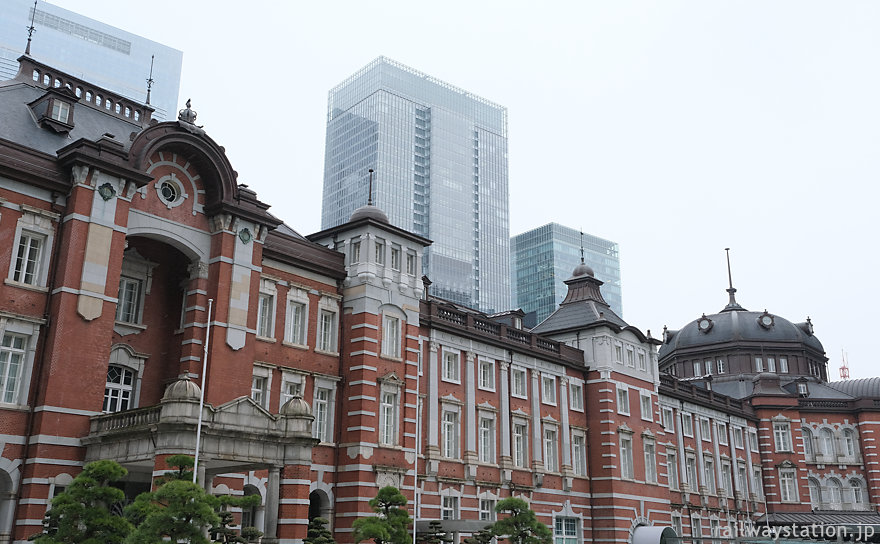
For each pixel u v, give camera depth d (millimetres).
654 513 60375
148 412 29203
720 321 92688
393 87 198250
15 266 31469
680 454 68688
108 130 38375
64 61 168500
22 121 34844
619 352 61875
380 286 43562
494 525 39781
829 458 80938
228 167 37781
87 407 31359
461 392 49375
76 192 32625
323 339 42531
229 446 29609
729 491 75312
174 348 37031
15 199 31812
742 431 79938
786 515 76375
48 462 29906
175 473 26672
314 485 39500
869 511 78062
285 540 31062
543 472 53344
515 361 53875
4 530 29188
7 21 161500
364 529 32531
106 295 32656
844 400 82750
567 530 54969
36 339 31250
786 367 89312
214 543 28109
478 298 198875
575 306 64250
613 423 58250
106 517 24469
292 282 41219
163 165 36469
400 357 43844
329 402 41562
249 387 36719
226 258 37062
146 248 37438
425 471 45156
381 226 44094
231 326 36406
